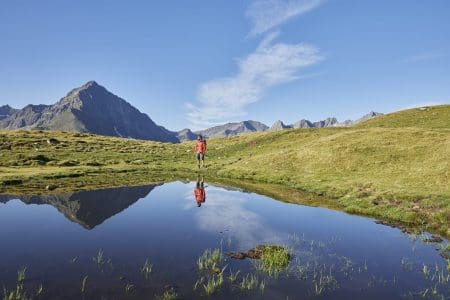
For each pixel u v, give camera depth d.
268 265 16.78
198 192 37.97
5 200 31.14
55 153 80.50
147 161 74.31
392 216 27.66
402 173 41.69
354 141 58.91
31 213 26.50
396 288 14.90
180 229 22.56
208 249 18.75
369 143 56.19
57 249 18.28
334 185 39.53
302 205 32.09
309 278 15.55
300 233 22.81
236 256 17.81
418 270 17.00
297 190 41.06
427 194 30.81
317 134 86.38
